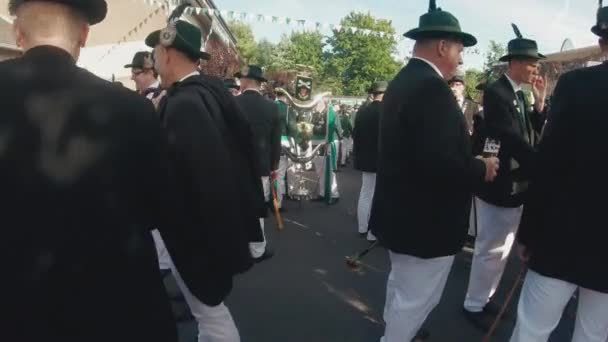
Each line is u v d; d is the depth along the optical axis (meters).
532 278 2.16
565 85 1.96
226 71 14.12
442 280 2.47
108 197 1.17
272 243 5.32
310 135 7.16
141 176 1.27
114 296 1.18
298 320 3.37
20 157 1.10
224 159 2.06
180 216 1.46
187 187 1.99
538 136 3.26
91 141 1.16
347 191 9.01
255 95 5.08
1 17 8.91
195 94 2.11
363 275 4.31
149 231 1.36
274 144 5.28
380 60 55.75
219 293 2.09
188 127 1.99
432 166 2.10
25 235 1.10
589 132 1.88
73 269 1.13
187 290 2.25
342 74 57.12
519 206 3.14
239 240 2.09
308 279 4.19
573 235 1.95
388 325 2.54
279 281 4.13
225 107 2.24
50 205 1.12
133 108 1.25
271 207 6.10
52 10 1.20
